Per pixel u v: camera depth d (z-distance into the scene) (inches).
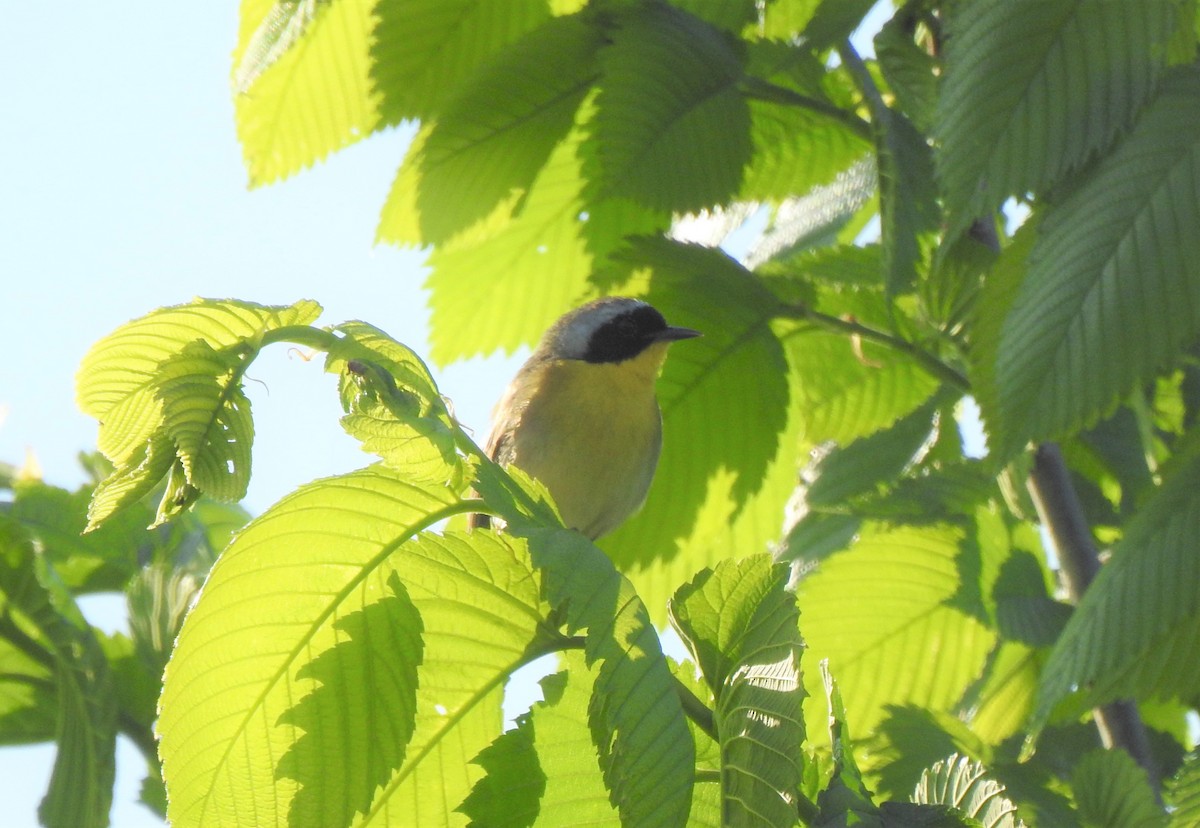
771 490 398.0
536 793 209.3
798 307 378.9
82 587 380.8
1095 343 280.4
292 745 206.8
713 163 352.2
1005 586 360.8
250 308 199.6
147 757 340.5
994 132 289.1
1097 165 287.6
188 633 201.6
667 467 376.8
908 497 362.0
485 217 390.0
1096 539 396.2
